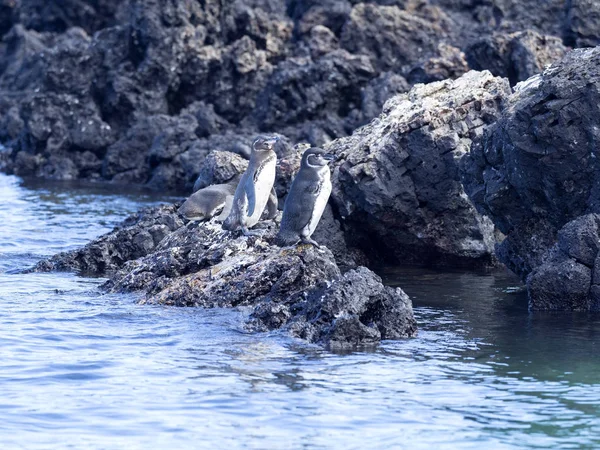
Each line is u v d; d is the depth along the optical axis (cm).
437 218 7031
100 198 11062
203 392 3606
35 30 19175
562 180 5491
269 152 5188
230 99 13550
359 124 11912
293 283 4975
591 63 5422
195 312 4988
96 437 3136
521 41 11412
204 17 13900
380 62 12975
